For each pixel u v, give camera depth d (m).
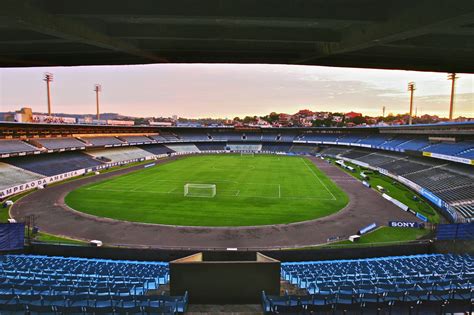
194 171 68.38
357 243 27.42
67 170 61.78
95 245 25.47
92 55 11.74
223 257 20.77
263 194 45.78
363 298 12.48
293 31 9.17
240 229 30.94
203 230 30.53
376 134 95.94
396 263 19.70
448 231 24.45
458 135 56.25
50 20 6.93
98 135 92.75
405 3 6.58
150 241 27.73
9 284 14.27
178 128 133.25
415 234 29.75
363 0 7.00
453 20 5.71
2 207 38.47
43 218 34.12
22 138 65.94
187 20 8.04
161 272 18.31
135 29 8.99
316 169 72.38
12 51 10.92
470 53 10.59
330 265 19.81
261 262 11.92
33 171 55.66
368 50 10.46
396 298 12.52
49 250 23.75
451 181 44.38
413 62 11.87
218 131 138.75
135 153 95.75
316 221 33.62
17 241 23.91
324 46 10.15
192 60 12.25
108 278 16.52
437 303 12.22
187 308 11.69
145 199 42.41
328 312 11.55
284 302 11.88
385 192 47.31
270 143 129.25
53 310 11.30
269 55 11.66
